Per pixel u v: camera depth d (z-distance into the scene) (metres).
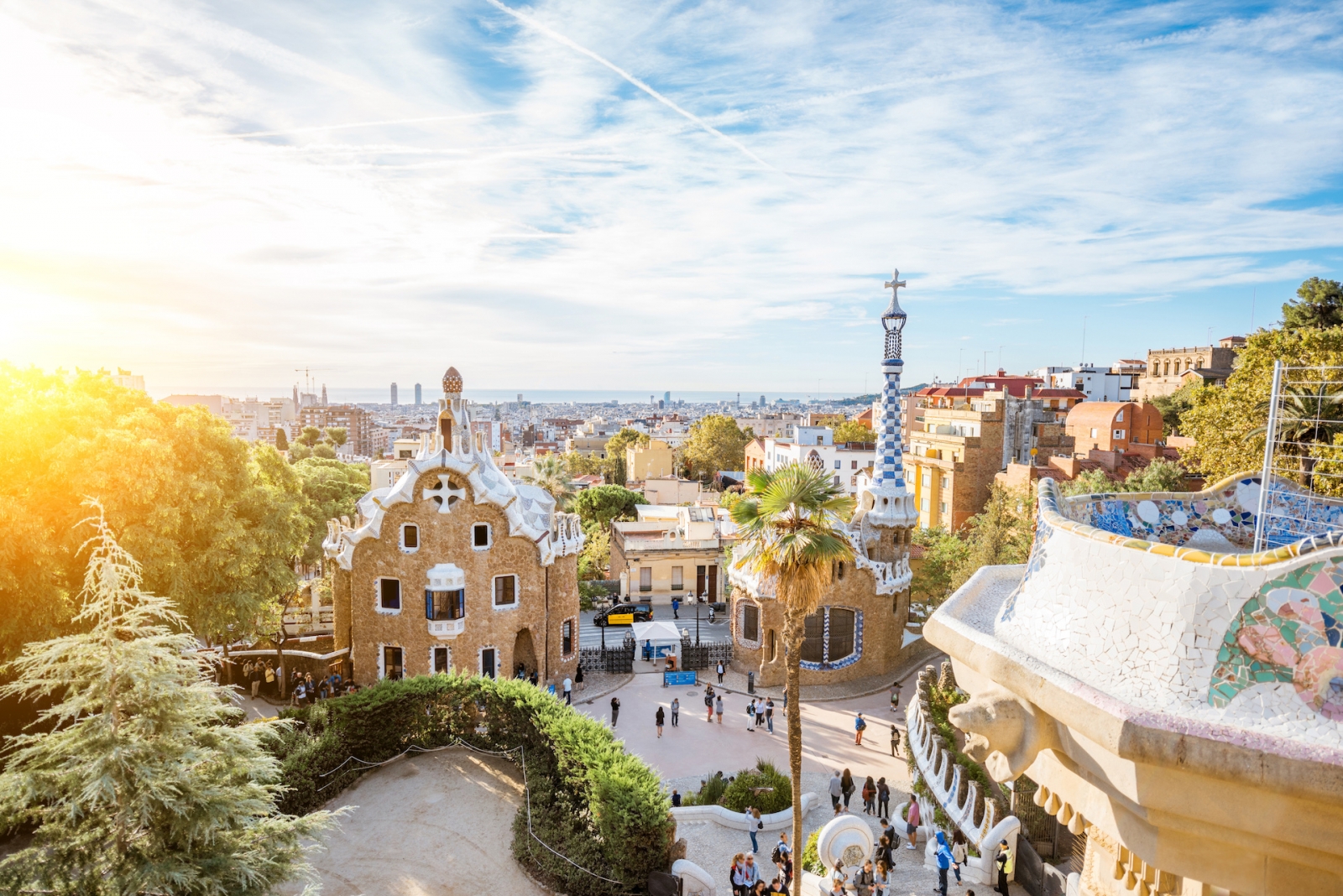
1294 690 7.24
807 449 101.94
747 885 23.00
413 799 29.64
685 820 29.50
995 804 25.42
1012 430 78.06
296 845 16.89
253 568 35.62
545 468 75.62
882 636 46.91
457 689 32.94
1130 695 8.16
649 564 63.47
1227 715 7.45
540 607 43.91
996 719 8.97
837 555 21.17
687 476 149.75
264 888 15.85
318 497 63.62
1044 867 21.86
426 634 40.97
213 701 16.02
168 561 29.95
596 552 70.38
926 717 32.41
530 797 28.16
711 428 148.00
